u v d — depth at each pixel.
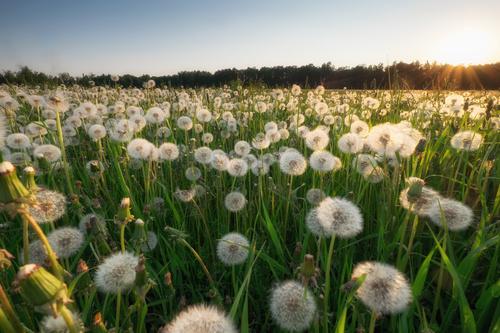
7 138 4.51
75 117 6.30
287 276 3.13
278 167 4.97
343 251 3.25
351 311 2.56
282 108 10.73
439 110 7.82
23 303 2.13
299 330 1.96
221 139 7.02
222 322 1.51
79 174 4.80
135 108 7.38
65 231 2.45
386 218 3.47
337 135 5.85
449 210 2.58
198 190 4.32
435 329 2.38
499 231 2.82
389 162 3.99
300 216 3.60
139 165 4.99
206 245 3.68
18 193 1.57
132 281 1.90
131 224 3.77
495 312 2.24
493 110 6.18
